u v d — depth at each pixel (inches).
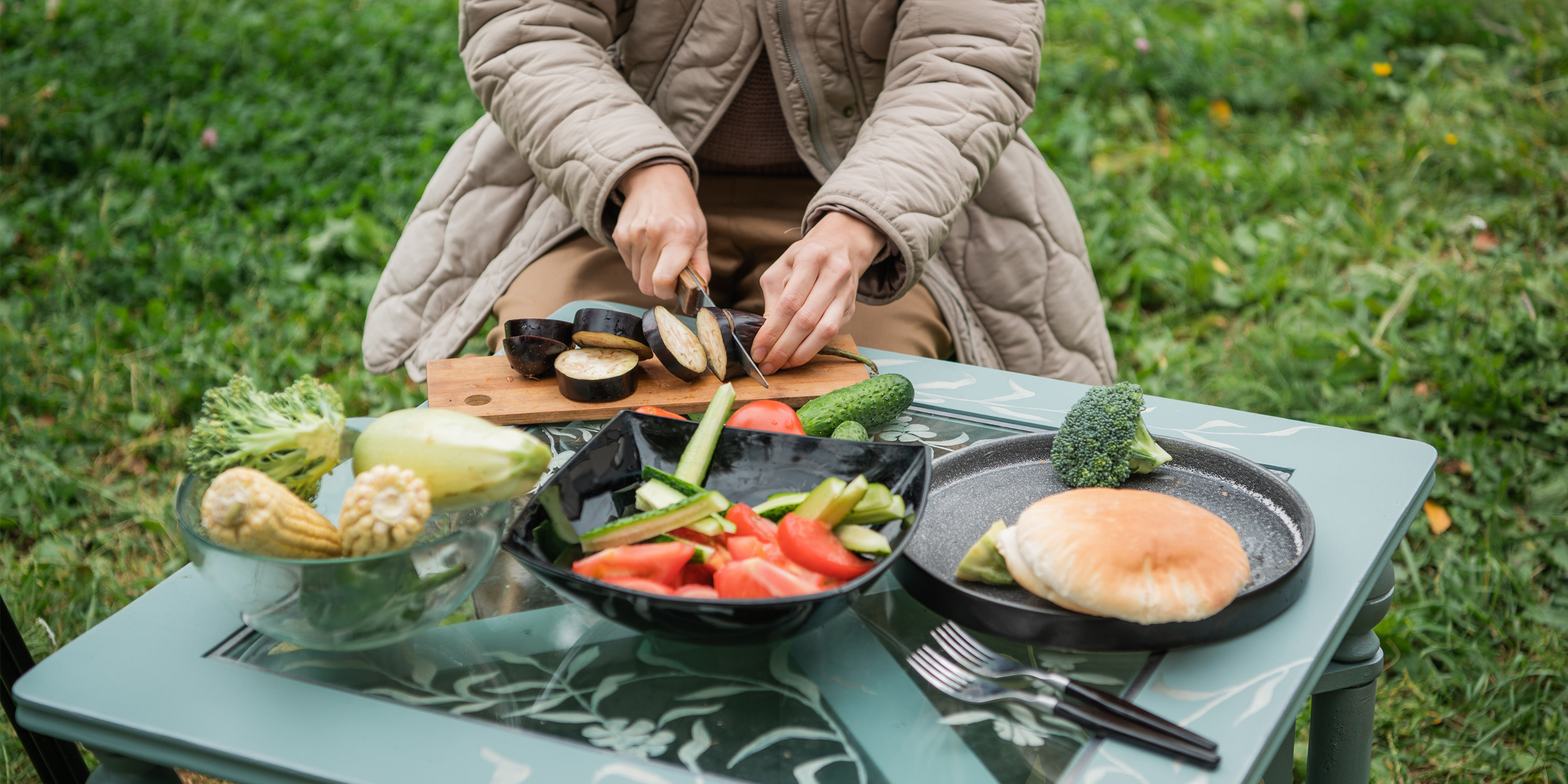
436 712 38.1
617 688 39.2
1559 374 112.4
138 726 37.3
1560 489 100.0
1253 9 229.9
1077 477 48.6
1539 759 75.8
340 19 229.9
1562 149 167.9
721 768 35.5
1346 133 178.5
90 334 134.3
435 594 38.4
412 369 86.2
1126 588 37.0
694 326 72.4
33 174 174.6
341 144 180.1
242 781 36.8
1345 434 55.1
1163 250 149.4
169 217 162.9
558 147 70.4
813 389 60.9
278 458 41.0
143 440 117.0
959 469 50.9
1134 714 35.6
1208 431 56.0
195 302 145.6
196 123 183.2
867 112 77.8
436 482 40.4
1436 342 120.6
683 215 65.7
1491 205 154.0
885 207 65.6
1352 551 44.8
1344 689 52.2
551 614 43.3
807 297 62.2
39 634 88.2
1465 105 184.2
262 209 164.4
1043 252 83.7
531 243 83.5
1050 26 224.8
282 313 143.2
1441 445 107.8
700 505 40.9
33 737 51.3
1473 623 87.3
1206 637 38.5
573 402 59.6
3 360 128.4
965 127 69.7
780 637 38.8
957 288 83.5
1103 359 89.4
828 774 35.2
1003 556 40.7
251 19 229.6
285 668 40.3
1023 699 37.3
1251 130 185.5
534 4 73.5
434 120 187.6
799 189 82.8
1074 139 177.3
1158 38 213.5
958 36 71.0
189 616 42.9
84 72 200.7
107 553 101.8
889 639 41.6
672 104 78.6
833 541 40.3
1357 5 218.5
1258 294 138.4
